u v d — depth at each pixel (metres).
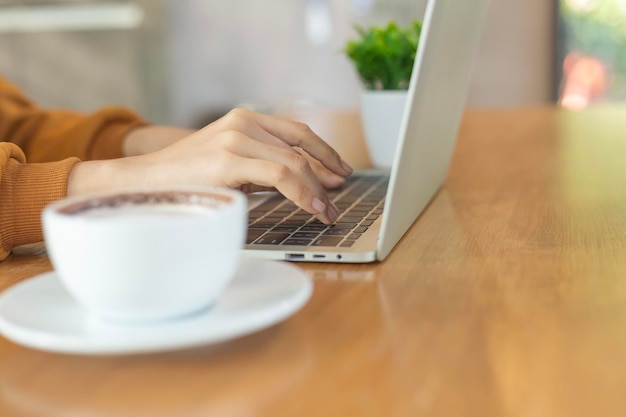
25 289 0.49
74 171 0.72
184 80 3.83
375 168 1.20
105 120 1.20
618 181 0.99
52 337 0.39
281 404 0.37
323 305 0.52
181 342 0.39
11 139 1.26
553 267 0.59
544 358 0.42
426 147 0.72
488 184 1.00
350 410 0.36
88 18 3.69
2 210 0.68
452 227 0.75
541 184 0.99
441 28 0.62
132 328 0.42
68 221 0.41
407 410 0.36
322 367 0.41
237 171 0.66
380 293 0.54
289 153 0.69
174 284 0.42
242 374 0.41
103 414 0.37
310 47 3.80
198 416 0.36
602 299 0.51
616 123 1.71
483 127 1.72
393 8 3.68
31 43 3.73
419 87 0.59
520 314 0.49
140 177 0.69
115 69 3.74
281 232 0.70
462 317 0.49
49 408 0.38
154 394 0.39
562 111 2.04
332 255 0.62
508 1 3.75
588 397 0.37
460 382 0.39
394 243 0.66
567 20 3.70
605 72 3.70
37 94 3.78
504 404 0.36
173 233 0.41
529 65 3.79
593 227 0.73
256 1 3.78
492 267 0.60
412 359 0.42
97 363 0.43
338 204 0.84
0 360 0.44
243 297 0.46
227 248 0.43
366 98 1.18
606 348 0.43
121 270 0.41
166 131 1.18
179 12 3.77
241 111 0.76
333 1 3.74
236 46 3.82
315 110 2.10
